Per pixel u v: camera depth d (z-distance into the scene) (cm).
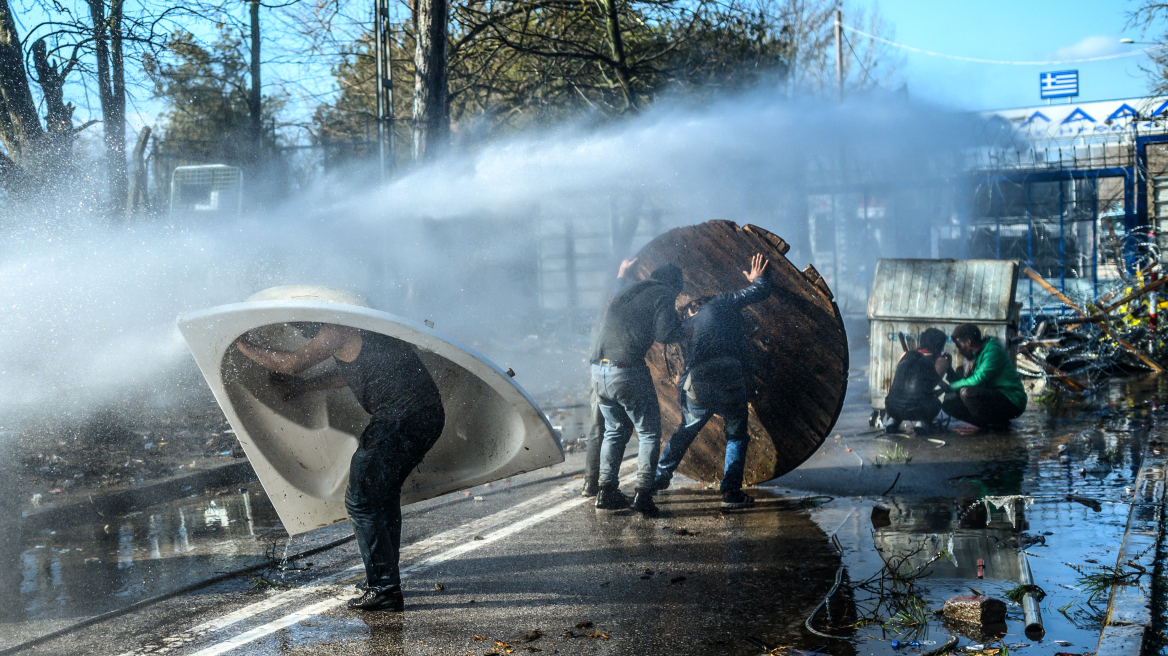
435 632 352
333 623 366
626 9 1697
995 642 317
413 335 359
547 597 390
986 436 746
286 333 400
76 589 417
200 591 414
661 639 336
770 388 570
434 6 1162
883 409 815
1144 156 1432
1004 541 441
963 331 764
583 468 682
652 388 527
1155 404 862
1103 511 489
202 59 1712
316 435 418
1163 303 1153
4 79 836
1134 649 289
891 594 372
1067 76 2695
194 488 646
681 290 553
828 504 538
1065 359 1059
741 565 425
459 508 568
